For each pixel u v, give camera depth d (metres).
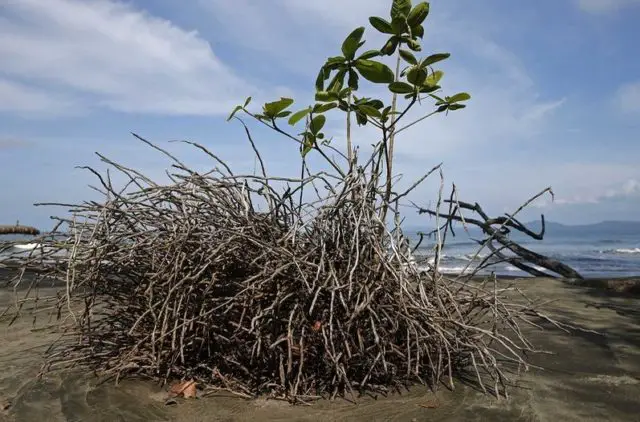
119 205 2.97
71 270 2.82
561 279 7.16
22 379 2.96
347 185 2.83
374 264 2.80
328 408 2.59
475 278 6.54
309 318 2.73
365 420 2.46
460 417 2.49
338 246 2.80
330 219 2.90
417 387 2.86
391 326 2.82
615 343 3.90
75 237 2.82
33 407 2.58
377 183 3.04
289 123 3.17
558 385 2.94
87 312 2.96
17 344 3.78
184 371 2.87
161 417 2.48
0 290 5.82
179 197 2.93
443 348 2.91
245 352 2.83
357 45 3.09
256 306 2.75
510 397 2.74
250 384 2.81
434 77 3.25
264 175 3.17
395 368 2.82
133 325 2.84
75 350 3.18
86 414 2.50
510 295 5.97
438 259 2.84
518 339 4.04
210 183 2.96
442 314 2.78
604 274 12.71
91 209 2.95
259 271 2.80
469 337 2.79
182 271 2.79
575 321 4.73
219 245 2.70
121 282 3.03
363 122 3.48
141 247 2.88
